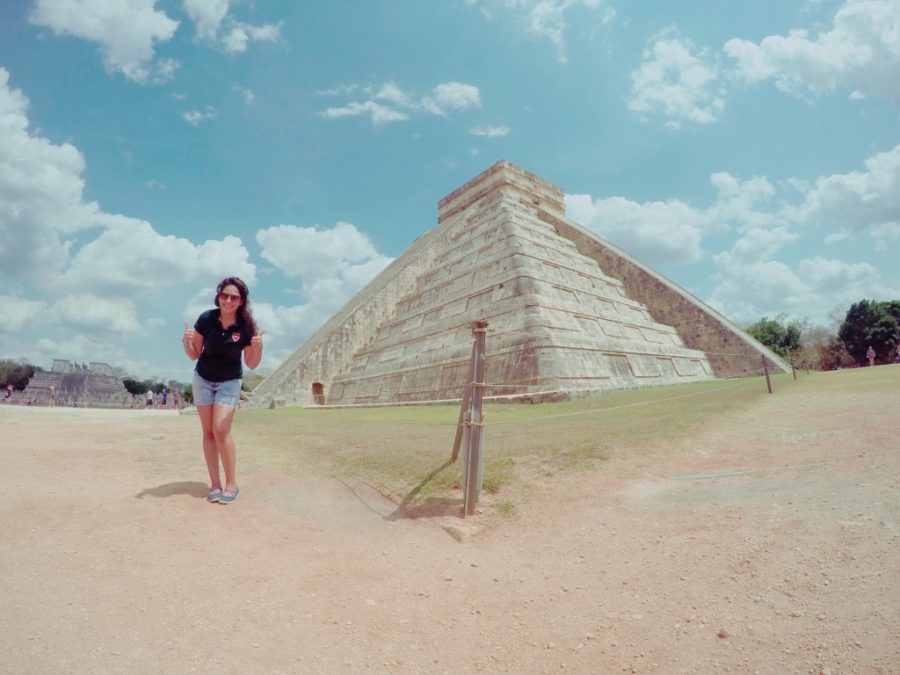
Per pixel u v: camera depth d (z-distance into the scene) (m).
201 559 4.14
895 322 48.59
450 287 28.58
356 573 4.11
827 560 3.55
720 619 3.14
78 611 3.23
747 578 3.54
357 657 2.99
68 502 5.20
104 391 59.41
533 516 5.25
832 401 10.48
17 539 4.23
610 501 5.48
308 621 3.35
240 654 2.93
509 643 3.15
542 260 25.53
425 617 3.46
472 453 5.54
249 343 5.83
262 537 4.73
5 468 6.51
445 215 46.12
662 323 29.89
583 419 11.05
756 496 5.02
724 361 26.89
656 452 7.20
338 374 32.94
